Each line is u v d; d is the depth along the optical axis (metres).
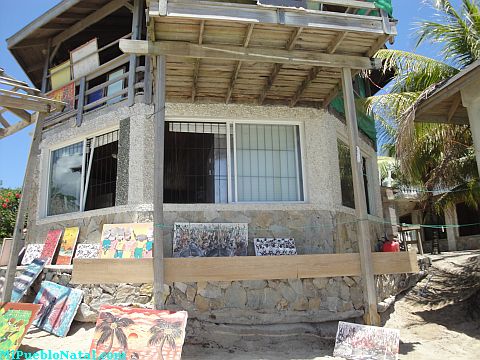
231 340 5.21
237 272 4.79
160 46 4.77
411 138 6.29
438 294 7.34
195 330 5.26
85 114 7.55
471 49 8.25
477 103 5.75
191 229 6.05
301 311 5.70
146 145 6.51
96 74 7.68
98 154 7.43
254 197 6.63
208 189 6.55
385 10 4.95
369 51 5.32
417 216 16.48
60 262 6.81
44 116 5.73
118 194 6.62
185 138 6.66
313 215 6.46
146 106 6.64
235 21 4.48
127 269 4.55
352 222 7.13
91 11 8.03
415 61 8.54
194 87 6.00
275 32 4.82
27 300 6.49
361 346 4.59
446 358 4.76
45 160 8.13
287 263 4.92
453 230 15.02
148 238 5.98
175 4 4.36
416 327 6.07
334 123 7.09
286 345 5.18
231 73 5.68
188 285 5.52
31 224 8.00
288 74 5.79
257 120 6.82
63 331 5.35
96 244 6.59
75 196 7.58
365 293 4.92
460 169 9.37
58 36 8.80
